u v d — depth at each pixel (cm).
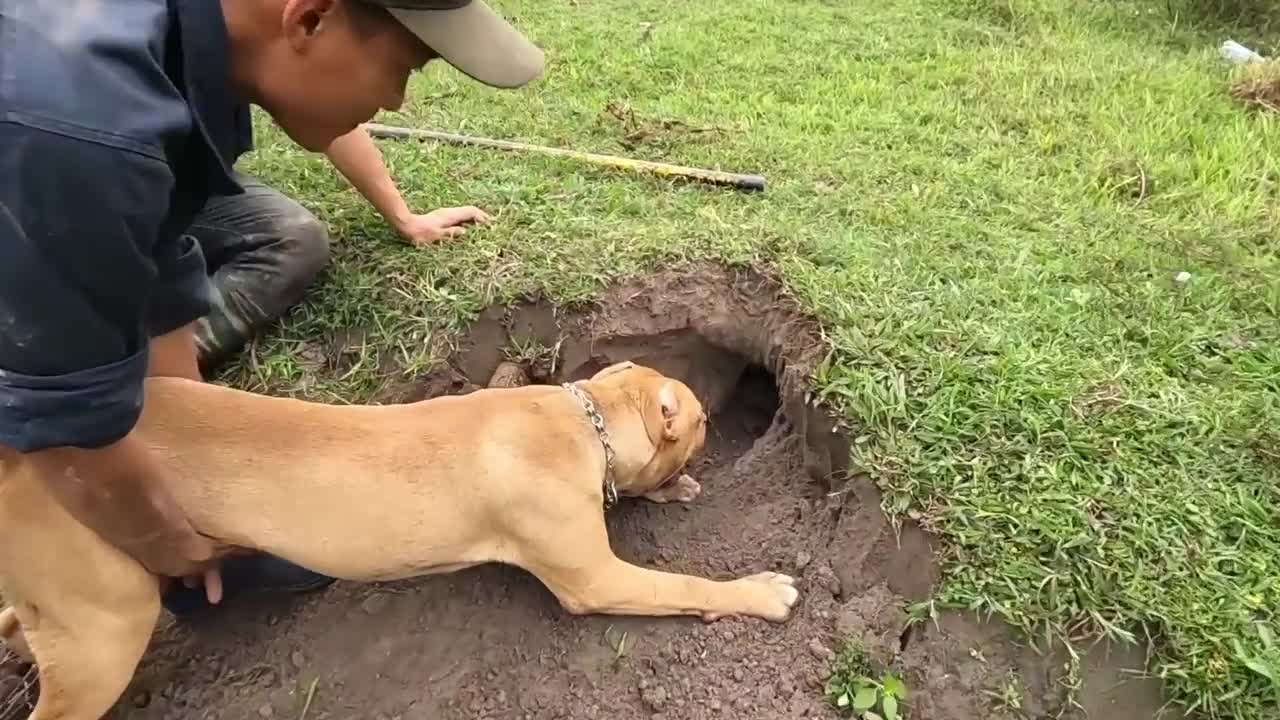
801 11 245
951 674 93
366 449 93
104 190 55
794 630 100
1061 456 104
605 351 130
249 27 61
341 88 65
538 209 148
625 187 156
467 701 99
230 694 101
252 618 107
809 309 122
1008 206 152
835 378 112
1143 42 231
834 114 186
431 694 100
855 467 105
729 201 152
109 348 62
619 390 107
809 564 107
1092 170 164
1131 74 204
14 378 61
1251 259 139
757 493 119
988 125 183
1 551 81
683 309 130
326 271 136
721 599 101
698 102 192
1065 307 127
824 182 160
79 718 88
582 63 209
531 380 130
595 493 100
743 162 166
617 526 117
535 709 98
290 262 127
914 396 110
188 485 89
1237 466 103
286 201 129
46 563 82
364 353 127
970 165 165
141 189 56
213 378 127
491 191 153
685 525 118
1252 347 122
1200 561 95
